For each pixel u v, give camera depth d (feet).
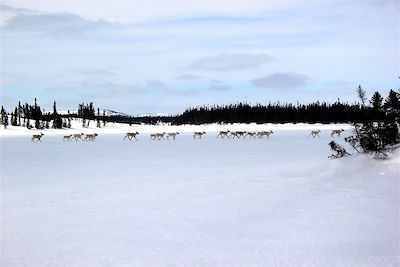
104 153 82.58
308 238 20.65
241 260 18.03
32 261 18.60
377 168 38.27
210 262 17.93
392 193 28.96
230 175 44.21
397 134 46.26
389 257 17.67
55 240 21.66
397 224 22.07
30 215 27.25
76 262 18.37
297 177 40.16
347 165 42.01
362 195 29.07
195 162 59.77
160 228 23.49
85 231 23.24
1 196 34.09
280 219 24.49
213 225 23.86
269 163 54.80
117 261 18.37
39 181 42.63
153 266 17.65
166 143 119.96
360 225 22.24
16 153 85.81
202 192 34.50
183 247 20.06
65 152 87.76
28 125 335.47
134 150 90.74
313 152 71.72
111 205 30.04
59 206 29.94
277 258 18.11
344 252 18.51
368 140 45.32
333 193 30.48
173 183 39.78
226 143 112.78
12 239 21.93
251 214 26.11
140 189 36.73
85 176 46.16
